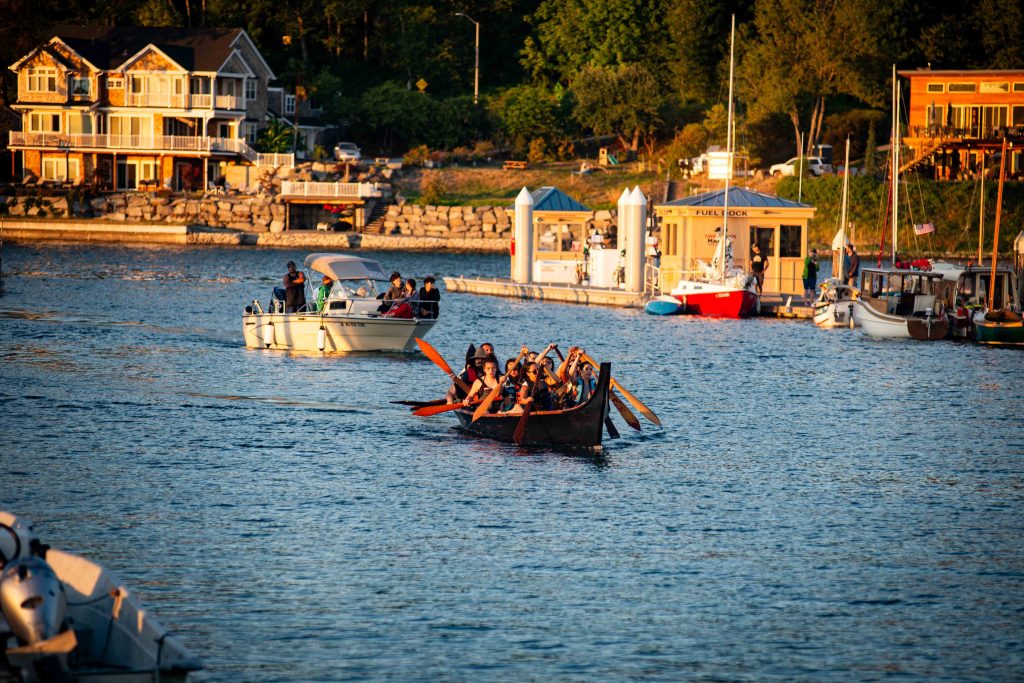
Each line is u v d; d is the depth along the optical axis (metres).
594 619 64.56
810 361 162.00
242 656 59.25
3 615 51.00
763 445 106.94
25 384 129.50
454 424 114.00
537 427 104.44
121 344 165.00
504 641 61.62
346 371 143.88
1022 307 198.25
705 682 57.56
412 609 65.50
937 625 64.50
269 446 102.62
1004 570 72.94
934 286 196.62
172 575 69.69
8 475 90.56
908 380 146.50
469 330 189.25
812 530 80.56
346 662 58.88
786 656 60.47
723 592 68.75
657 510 84.69
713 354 166.75
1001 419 121.19
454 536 77.94
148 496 85.75
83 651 52.84
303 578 69.75
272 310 168.25
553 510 84.31
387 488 89.38
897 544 77.81
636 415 120.75
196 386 131.25
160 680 51.09
